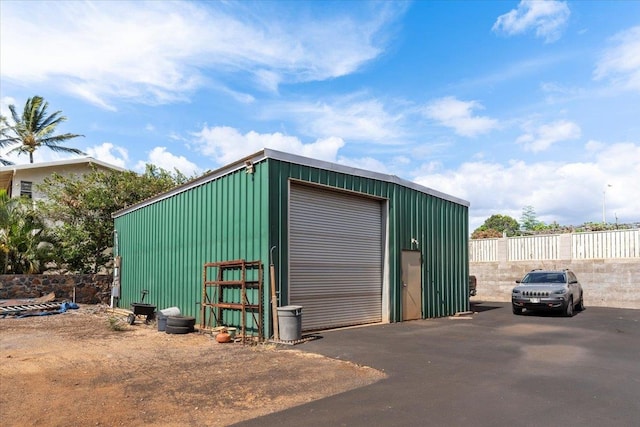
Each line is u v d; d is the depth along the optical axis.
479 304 21.91
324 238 12.23
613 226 22.61
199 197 13.43
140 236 17.38
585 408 5.55
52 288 20.08
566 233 21.94
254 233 10.92
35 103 36.47
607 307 19.86
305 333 11.26
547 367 7.74
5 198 20.78
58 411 5.44
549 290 15.76
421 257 15.51
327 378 6.96
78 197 22.53
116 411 5.45
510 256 23.89
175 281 14.45
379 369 7.55
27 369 7.55
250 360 8.23
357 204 13.47
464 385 6.57
